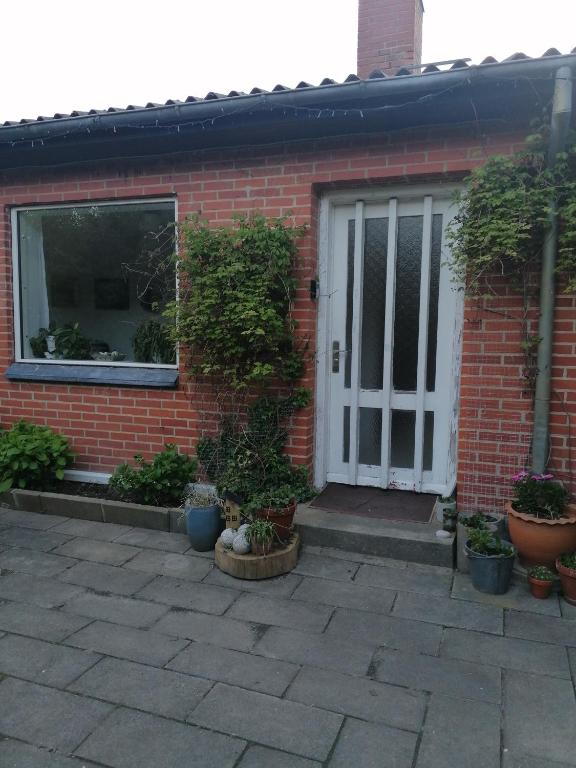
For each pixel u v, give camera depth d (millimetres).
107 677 2715
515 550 3482
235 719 2434
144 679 2699
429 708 2498
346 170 4215
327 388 4707
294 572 3744
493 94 3580
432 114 3859
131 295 5266
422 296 4410
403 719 2430
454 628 3111
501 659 2840
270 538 3684
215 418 4730
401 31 5672
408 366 4551
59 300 5590
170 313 4480
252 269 4215
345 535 3982
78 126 4348
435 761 2207
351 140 4184
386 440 4621
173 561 3941
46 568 3848
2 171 5285
